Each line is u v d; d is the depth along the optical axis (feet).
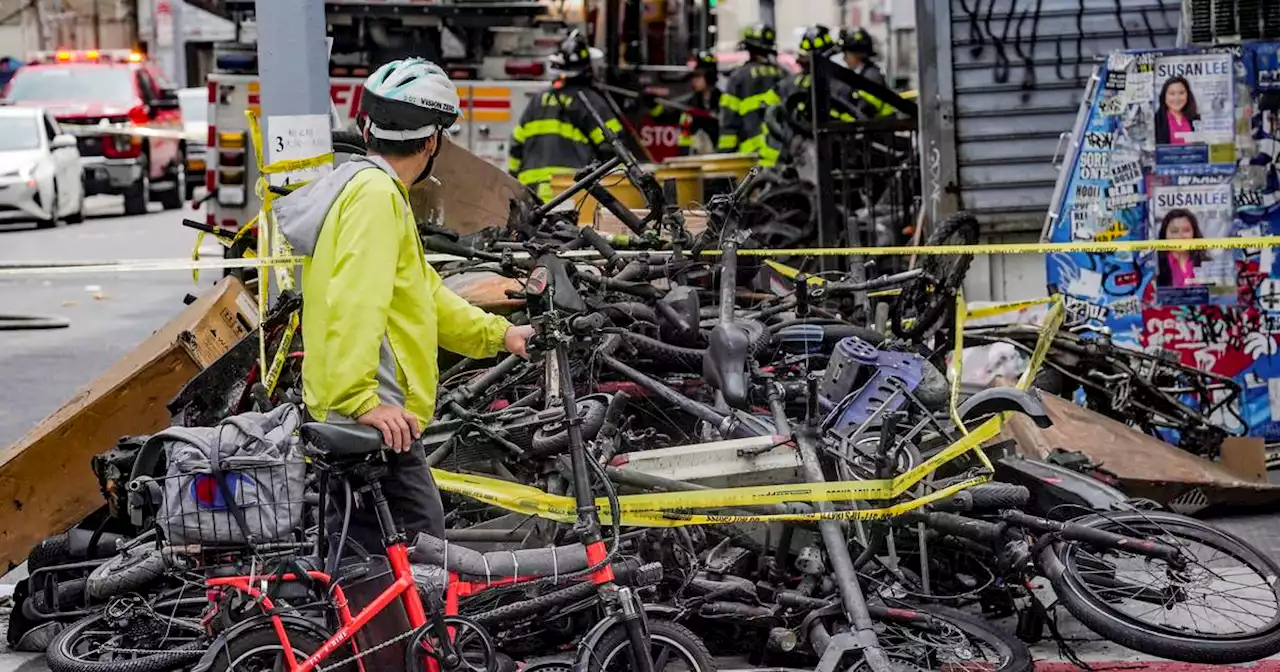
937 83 55.06
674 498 26.14
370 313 20.48
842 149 59.62
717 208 33.83
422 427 21.53
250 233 39.45
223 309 34.27
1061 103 55.11
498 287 35.78
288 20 37.35
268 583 22.02
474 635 23.73
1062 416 36.94
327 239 20.99
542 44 76.95
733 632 28.30
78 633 26.66
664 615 25.98
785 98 69.62
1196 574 28.12
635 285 34.17
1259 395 43.14
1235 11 43.42
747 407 30.50
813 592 26.76
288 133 37.47
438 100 21.56
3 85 175.01
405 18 74.43
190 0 74.23
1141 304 43.60
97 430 30.37
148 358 31.42
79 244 96.32
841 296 40.40
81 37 188.34
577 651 23.06
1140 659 27.84
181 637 26.40
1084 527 26.76
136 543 27.14
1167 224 43.47
